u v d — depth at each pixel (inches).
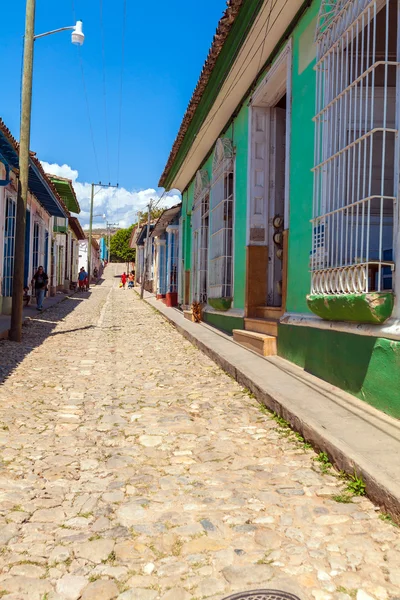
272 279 347.9
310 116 241.9
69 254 1320.1
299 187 255.8
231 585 92.0
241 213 372.2
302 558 99.8
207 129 450.3
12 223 553.9
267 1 258.4
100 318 622.2
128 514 118.3
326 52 215.3
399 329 161.3
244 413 201.0
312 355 232.2
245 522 114.3
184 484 135.0
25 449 160.1
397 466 128.3
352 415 169.5
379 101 198.2
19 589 90.8
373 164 196.4
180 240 727.1
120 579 94.0
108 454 157.1
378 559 99.1
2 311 534.3
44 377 268.4
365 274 172.2
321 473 141.0
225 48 328.2
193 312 523.5
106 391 239.1
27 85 388.8
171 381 261.1
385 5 183.6
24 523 113.8
